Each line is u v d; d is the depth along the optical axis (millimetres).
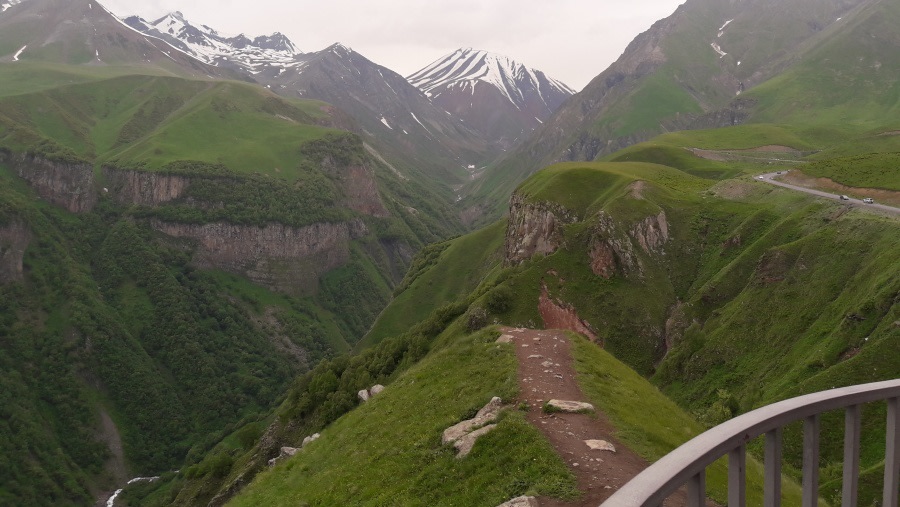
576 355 33469
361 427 33281
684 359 89625
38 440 191000
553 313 104312
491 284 117438
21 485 172750
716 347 86500
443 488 20766
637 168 178875
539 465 19422
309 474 31781
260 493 33312
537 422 23188
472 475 20703
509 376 29125
